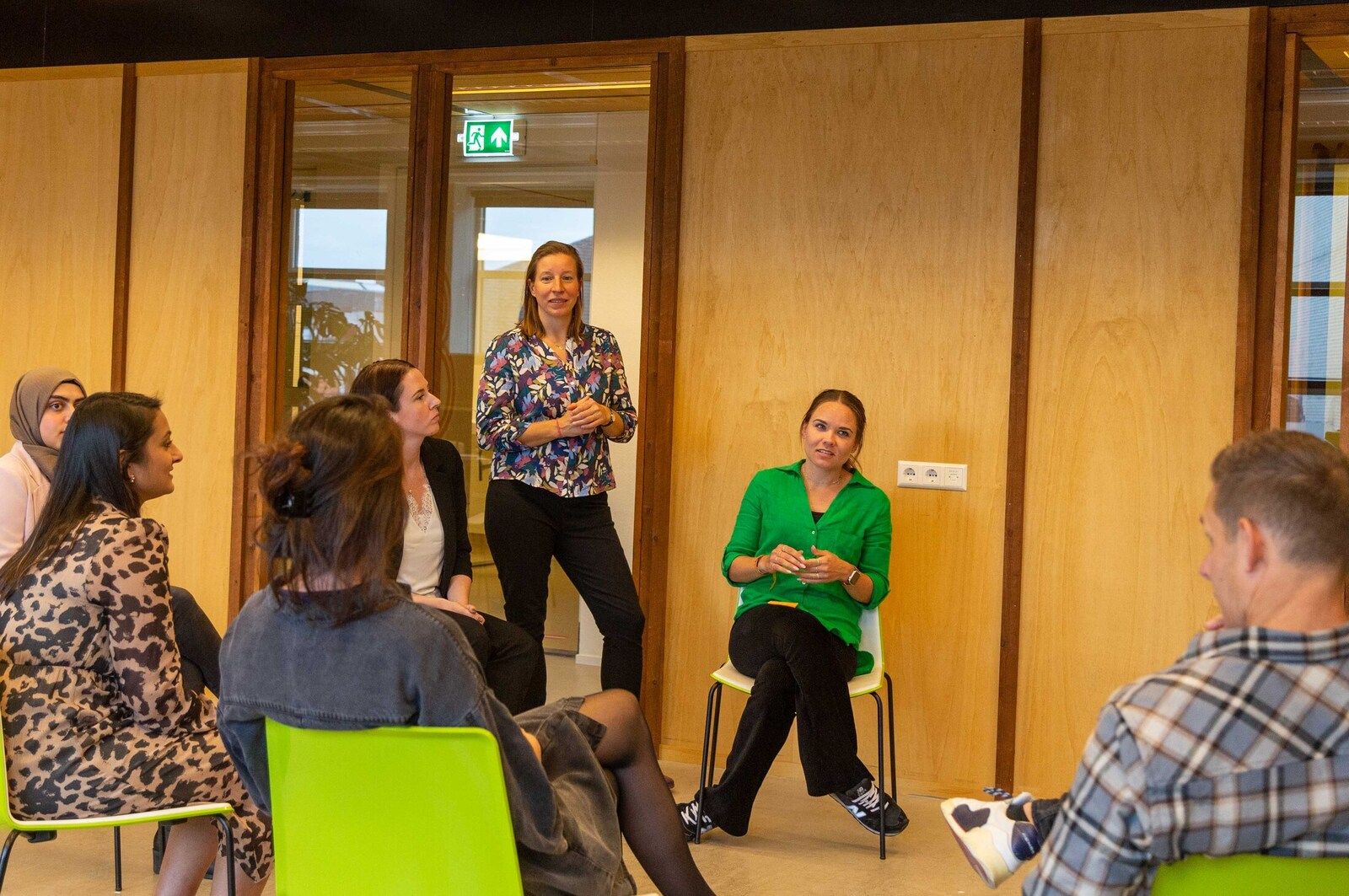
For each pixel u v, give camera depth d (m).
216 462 4.91
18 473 3.28
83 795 2.43
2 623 2.49
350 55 4.75
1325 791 1.30
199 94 4.90
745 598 3.86
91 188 5.02
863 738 4.27
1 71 5.10
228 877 2.49
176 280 4.94
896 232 4.20
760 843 3.67
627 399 4.23
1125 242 4.00
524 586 4.06
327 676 1.87
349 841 1.90
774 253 4.32
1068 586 4.06
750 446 4.36
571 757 2.26
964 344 4.14
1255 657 1.33
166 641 2.52
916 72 4.18
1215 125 3.91
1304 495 1.35
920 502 4.20
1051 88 4.06
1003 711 4.10
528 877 2.01
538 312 4.14
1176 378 3.96
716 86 4.36
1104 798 1.35
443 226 4.74
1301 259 3.89
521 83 4.64
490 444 4.11
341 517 1.86
